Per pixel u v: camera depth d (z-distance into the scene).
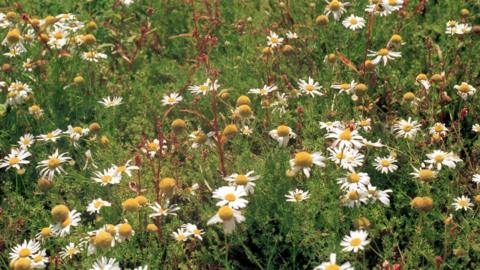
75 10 1.26
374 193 0.84
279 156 0.92
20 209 0.93
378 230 0.86
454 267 0.83
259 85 1.08
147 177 0.93
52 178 0.93
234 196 0.81
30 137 0.98
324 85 1.06
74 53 1.11
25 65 1.07
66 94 1.08
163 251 0.86
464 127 1.02
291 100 1.04
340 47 1.12
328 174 0.90
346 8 1.16
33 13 1.22
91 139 0.98
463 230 0.86
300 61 1.12
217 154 0.97
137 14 1.26
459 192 0.91
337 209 0.85
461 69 1.07
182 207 0.92
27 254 0.83
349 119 0.99
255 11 1.22
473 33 1.08
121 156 0.97
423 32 1.13
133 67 1.16
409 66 1.11
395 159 0.94
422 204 0.81
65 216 0.83
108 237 0.79
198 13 1.22
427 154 0.89
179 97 1.04
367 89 1.03
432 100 1.00
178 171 0.96
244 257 0.90
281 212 0.89
